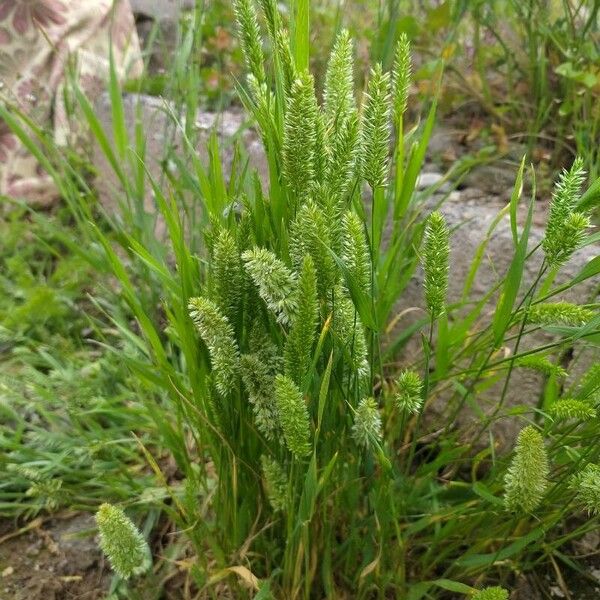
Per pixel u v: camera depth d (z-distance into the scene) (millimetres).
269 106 246
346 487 273
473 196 407
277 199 250
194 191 341
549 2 458
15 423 409
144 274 417
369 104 228
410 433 347
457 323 329
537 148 434
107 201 611
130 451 370
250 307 249
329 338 245
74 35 583
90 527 357
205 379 261
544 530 260
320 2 611
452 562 301
